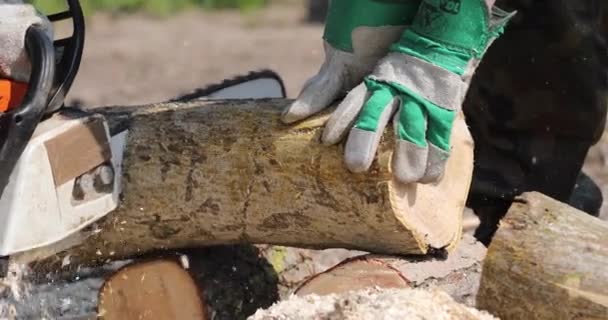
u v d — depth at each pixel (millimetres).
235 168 3027
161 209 3127
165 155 3113
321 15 10023
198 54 8508
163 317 3256
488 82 4262
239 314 3418
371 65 2928
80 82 7594
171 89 7426
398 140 2775
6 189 2738
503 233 3139
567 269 3010
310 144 2900
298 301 2641
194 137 3102
